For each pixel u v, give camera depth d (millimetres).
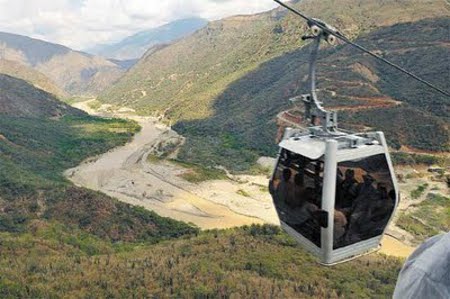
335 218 6340
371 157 6500
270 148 104625
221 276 35438
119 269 37219
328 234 6379
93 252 49438
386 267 40125
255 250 42844
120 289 32812
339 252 6559
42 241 47281
